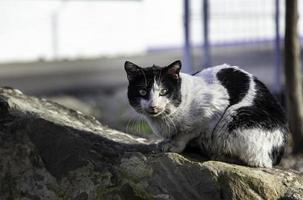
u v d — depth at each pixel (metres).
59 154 4.68
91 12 20.33
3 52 18.66
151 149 4.71
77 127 5.00
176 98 4.46
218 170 4.34
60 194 4.58
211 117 4.51
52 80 15.73
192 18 12.74
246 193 4.27
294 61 7.64
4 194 4.73
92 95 14.16
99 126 5.67
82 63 18.91
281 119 4.69
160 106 4.41
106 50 20.75
